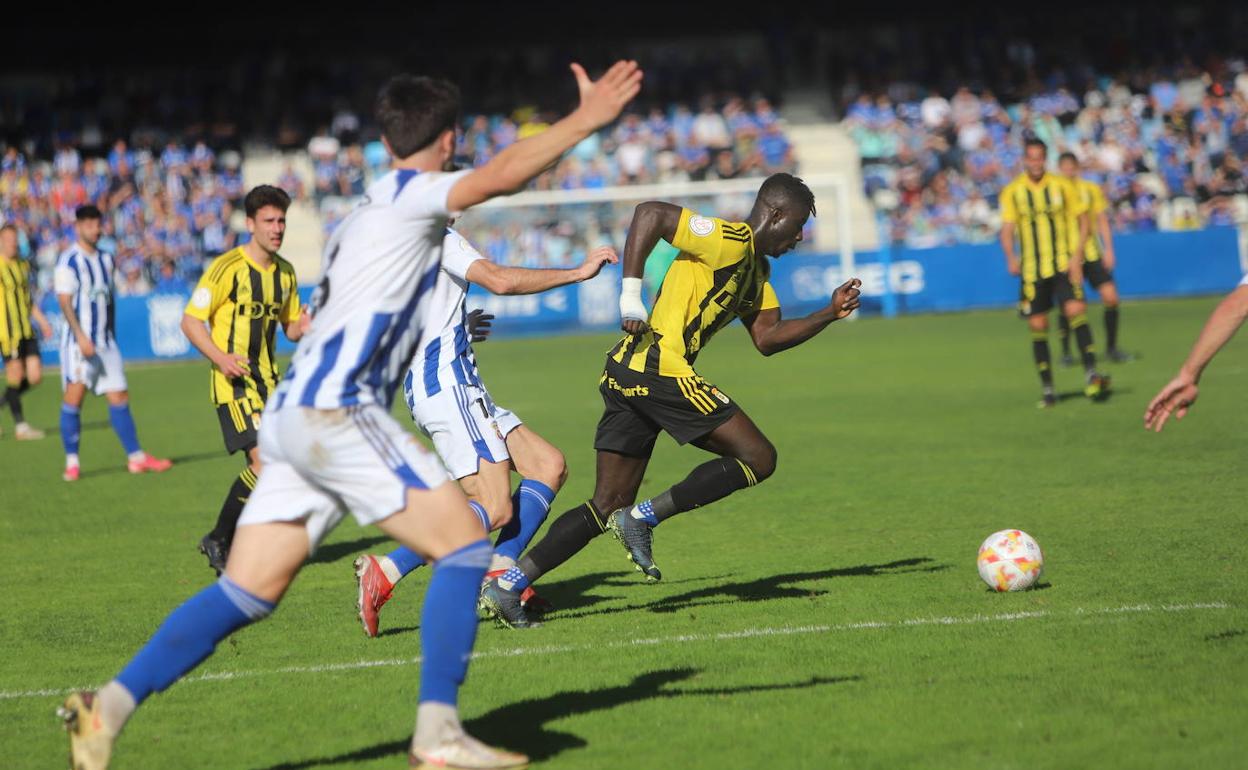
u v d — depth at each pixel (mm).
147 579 16859
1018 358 41094
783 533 17953
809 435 27375
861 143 71062
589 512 13719
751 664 11500
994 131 71250
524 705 10617
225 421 17406
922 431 27141
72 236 64938
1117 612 12562
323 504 8953
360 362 8719
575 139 8305
